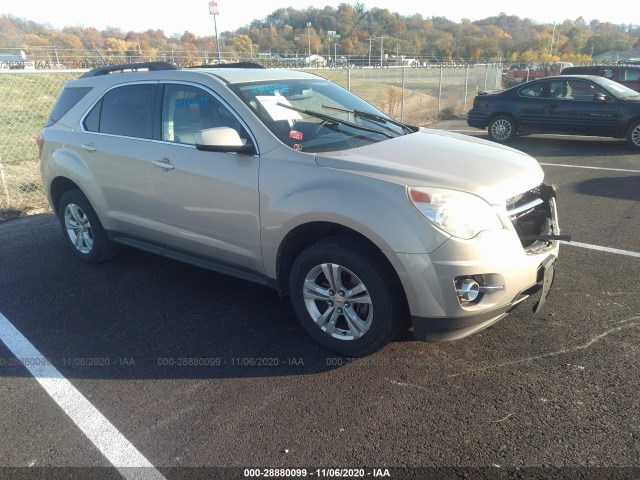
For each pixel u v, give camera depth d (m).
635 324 3.79
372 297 3.23
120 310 4.25
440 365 3.39
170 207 4.18
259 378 3.31
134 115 4.45
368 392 3.14
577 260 4.97
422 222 3.01
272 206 3.51
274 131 3.68
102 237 5.02
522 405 2.98
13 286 4.75
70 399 3.15
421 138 4.09
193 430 2.86
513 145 11.92
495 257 3.04
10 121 16.09
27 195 7.82
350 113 4.39
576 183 7.98
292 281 3.58
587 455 2.61
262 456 2.66
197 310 4.23
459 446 2.69
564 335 3.68
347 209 3.16
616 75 16.03
